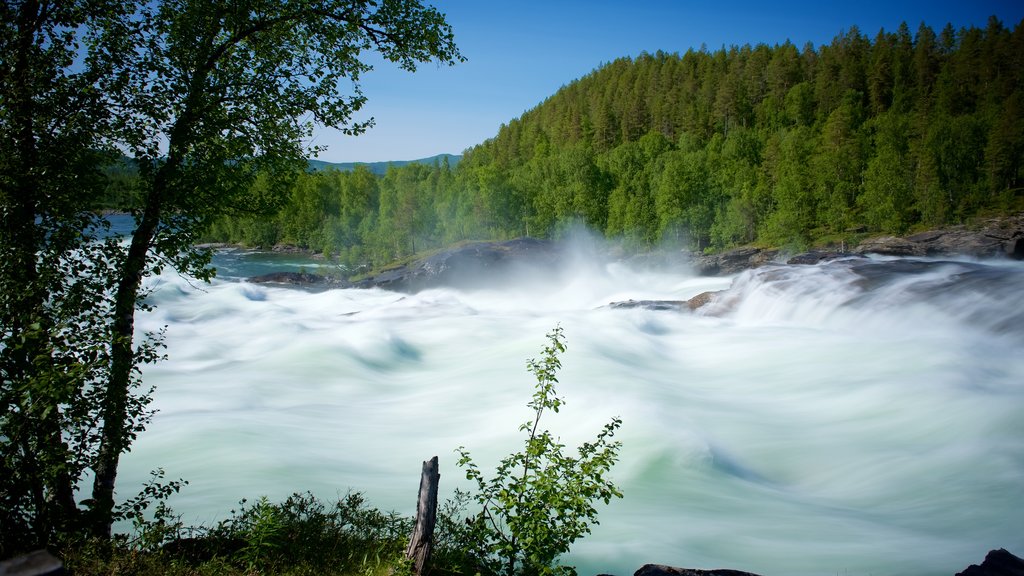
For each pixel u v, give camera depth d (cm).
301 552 746
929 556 974
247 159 847
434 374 2392
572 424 1661
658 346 2652
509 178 10550
